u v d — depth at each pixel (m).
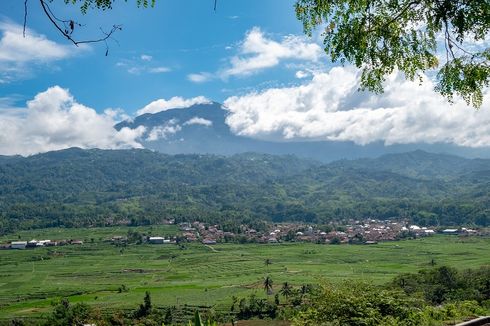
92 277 138.62
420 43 10.38
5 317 89.88
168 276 137.88
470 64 10.13
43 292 117.06
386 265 137.62
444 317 13.59
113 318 80.06
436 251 160.75
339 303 13.00
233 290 109.62
